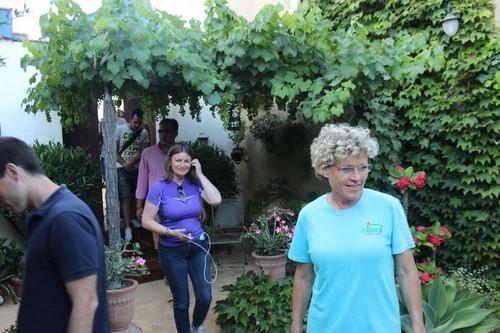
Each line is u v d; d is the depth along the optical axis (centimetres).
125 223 553
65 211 148
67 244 144
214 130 658
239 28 368
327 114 357
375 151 174
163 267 309
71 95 367
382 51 396
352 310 170
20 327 151
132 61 317
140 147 568
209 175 607
